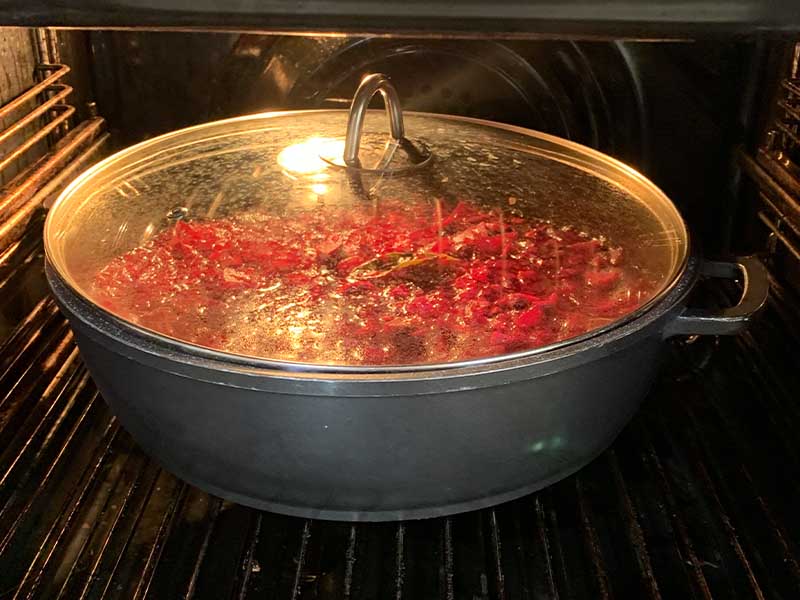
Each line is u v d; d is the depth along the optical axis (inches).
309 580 34.5
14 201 44.1
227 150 41.4
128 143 58.8
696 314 32.7
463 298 31.4
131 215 36.0
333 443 29.7
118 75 56.8
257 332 30.0
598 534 37.1
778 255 53.9
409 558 35.6
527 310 31.1
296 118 44.8
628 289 32.8
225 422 29.8
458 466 31.1
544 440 31.7
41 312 48.0
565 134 57.4
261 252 33.6
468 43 55.3
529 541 36.6
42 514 37.2
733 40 24.4
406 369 27.8
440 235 34.8
